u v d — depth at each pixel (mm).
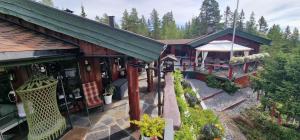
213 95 13148
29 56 3533
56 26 4801
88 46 4883
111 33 4445
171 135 3129
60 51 4418
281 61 11805
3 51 3010
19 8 4961
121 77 9961
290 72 10898
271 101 11469
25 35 4855
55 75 6004
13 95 4945
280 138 9680
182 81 11250
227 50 17031
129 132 4957
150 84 8570
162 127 3809
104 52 4801
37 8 4848
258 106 12625
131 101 4914
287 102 10469
